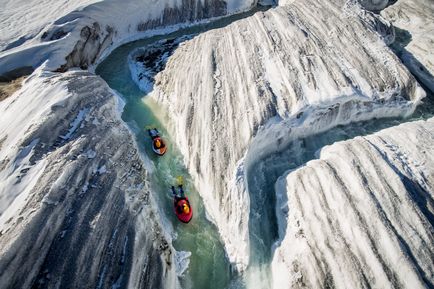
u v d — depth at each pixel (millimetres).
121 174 12477
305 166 12812
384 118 15422
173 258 11281
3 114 14641
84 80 16812
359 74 15359
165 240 11492
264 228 11977
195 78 16484
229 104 14602
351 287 9359
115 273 9453
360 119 15172
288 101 14195
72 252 9359
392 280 9219
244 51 16938
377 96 14812
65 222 9945
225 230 11969
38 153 11930
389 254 9562
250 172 13383
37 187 10508
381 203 10523
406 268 9281
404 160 11719
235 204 11969
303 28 17859
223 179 12602
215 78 15914
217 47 17891
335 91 14406
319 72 15273
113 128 14594
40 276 8789
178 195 13164
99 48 21219
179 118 15641
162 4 23594
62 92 14805
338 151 12688
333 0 19953
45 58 18578
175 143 15383
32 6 23875
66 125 13438
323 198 11273
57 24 20344
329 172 11797
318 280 9773
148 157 14867
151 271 10109
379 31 18391
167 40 21875
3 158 11836
